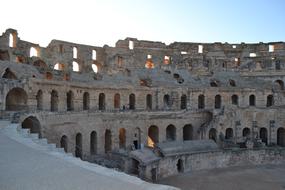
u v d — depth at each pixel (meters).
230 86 79.31
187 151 54.47
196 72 88.12
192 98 73.56
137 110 64.38
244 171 52.19
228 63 90.88
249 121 70.69
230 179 47.25
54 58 69.44
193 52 94.56
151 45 89.50
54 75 61.16
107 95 64.38
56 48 69.94
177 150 53.50
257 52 95.94
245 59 92.88
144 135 64.88
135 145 64.00
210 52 95.69
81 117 54.78
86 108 62.19
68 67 71.75
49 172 17.98
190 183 45.12
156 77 74.81
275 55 93.44
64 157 22.22
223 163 55.81
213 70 88.12
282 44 93.56
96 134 57.78
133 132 63.59
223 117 67.62
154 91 70.88
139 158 45.97
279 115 72.06
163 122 67.31
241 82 81.50
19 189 14.88
